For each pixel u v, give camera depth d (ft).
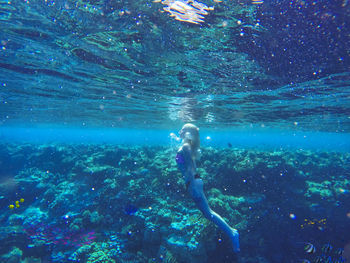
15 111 84.64
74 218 38.50
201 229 29.84
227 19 18.86
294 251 36.88
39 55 30.19
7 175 60.13
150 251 31.63
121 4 18.04
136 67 32.48
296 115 66.18
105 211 39.17
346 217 39.60
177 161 12.63
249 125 103.86
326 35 19.45
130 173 48.98
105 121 114.21
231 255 32.45
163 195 41.29
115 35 23.29
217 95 45.52
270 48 22.97
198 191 11.76
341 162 63.41
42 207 44.37
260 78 32.68
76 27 22.31
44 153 67.10
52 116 98.12
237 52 24.71
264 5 16.72
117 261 28.78
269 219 37.68
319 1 15.61
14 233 35.42
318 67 26.81
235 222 33.91
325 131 119.44
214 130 150.92
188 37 22.40
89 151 72.74
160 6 17.90
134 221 35.78
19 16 20.93
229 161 47.62
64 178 54.44
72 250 32.32
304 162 59.21
